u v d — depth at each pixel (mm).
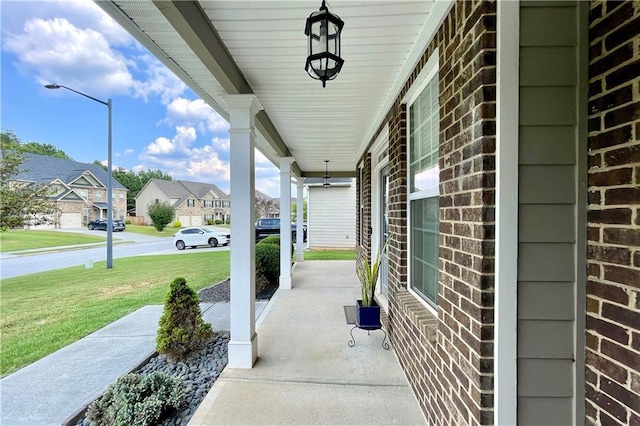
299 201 9898
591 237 1344
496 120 1389
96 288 7043
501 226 1381
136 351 3545
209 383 2777
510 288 1384
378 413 2230
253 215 3088
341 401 2375
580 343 1372
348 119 4137
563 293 1382
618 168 1218
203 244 16406
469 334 1505
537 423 1390
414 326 2453
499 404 1385
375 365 2938
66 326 4496
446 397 1786
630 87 1170
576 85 1370
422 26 2049
